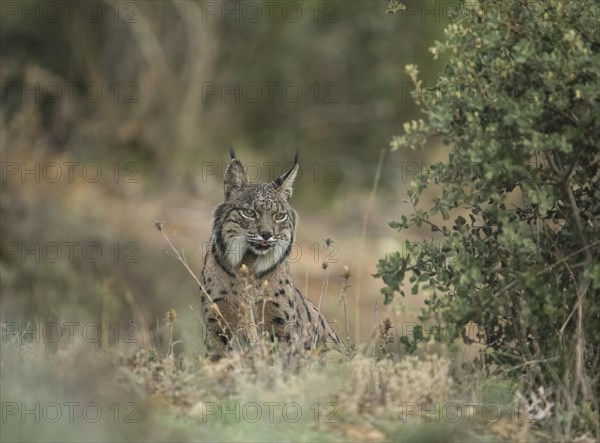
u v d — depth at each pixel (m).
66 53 28.97
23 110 26.27
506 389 11.29
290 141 30.28
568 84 11.07
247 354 11.44
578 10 11.23
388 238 26.81
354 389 10.96
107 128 27.98
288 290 13.60
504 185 11.55
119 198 25.83
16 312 17.95
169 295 20.62
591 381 11.13
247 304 12.49
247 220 13.40
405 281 21.42
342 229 27.75
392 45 30.73
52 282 19.81
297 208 28.78
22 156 25.28
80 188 25.47
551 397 11.32
